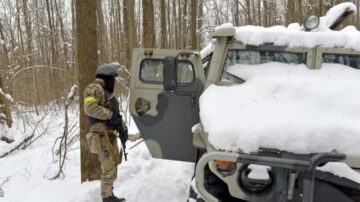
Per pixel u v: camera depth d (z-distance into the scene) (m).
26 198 4.33
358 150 2.38
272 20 22.42
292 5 13.66
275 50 3.59
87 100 3.65
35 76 13.25
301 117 2.63
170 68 3.39
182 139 3.91
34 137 7.91
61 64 19.42
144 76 3.91
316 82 3.08
